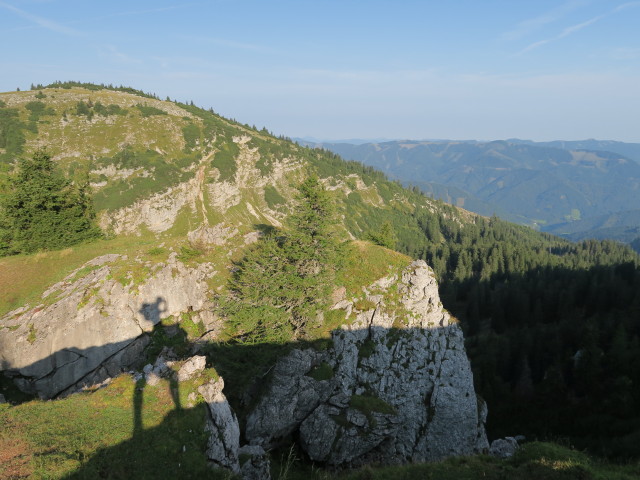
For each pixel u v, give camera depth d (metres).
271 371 31.23
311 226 33.62
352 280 39.31
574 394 69.19
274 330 31.25
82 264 39.66
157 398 21.88
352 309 37.59
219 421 22.12
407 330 39.09
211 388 22.59
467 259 172.50
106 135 187.88
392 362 37.72
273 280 31.64
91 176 161.12
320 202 33.47
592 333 76.06
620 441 47.06
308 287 32.72
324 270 34.25
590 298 105.06
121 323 33.38
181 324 35.56
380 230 62.34
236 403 30.23
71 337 31.84
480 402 43.88
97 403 21.61
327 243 33.62
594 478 19.50
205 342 33.47
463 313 118.94
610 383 65.56
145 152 184.75
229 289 36.72
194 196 178.62
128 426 19.92
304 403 30.88
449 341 41.22
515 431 64.19
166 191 168.00
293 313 33.69
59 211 48.38
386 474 22.52
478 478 21.11
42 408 21.03
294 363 30.94
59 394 31.14
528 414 67.94
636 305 90.44
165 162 183.12
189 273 37.59
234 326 33.53
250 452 24.23
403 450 35.84
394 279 40.44
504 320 109.12
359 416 31.30
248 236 44.12
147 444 19.09
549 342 81.50
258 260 33.38
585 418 60.75
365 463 31.16
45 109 189.12
